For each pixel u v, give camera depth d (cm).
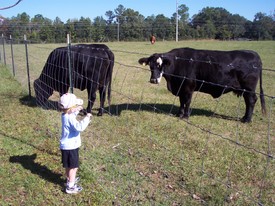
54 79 455
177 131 377
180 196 243
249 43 2669
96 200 238
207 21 4941
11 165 288
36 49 1480
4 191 249
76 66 432
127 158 303
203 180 266
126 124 398
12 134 363
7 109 462
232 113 462
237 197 242
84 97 546
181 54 425
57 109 469
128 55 1401
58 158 305
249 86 412
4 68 862
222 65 408
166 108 485
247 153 321
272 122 418
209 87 428
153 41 2573
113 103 508
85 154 310
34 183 260
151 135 361
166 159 302
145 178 268
